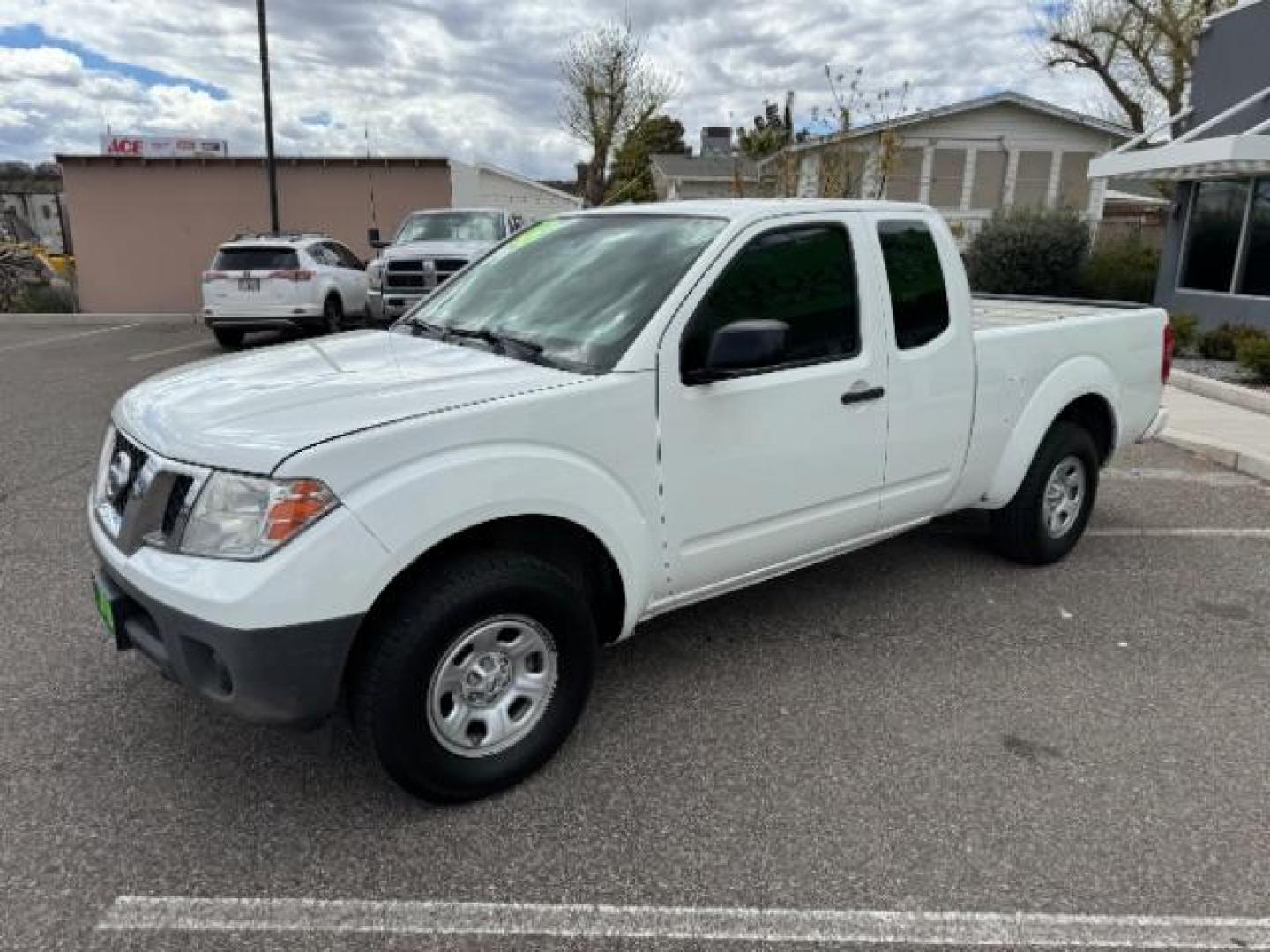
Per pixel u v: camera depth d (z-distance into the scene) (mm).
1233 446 7219
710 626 4211
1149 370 5203
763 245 3416
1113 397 4938
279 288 12914
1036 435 4523
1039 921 2424
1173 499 6238
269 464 2459
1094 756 3188
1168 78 24859
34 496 6039
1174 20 22719
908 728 3361
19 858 2617
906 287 3877
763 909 2465
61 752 3141
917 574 4844
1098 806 2910
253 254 13133
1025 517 4715
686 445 3188
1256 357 10000
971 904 2484
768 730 3342
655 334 3090
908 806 2904
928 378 3941
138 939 2336
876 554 5137
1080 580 4777
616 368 3029
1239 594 4609
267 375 3145
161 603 2516
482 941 2352
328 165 19422
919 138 26312
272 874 2574
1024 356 4414
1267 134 13297
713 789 2992
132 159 19062
